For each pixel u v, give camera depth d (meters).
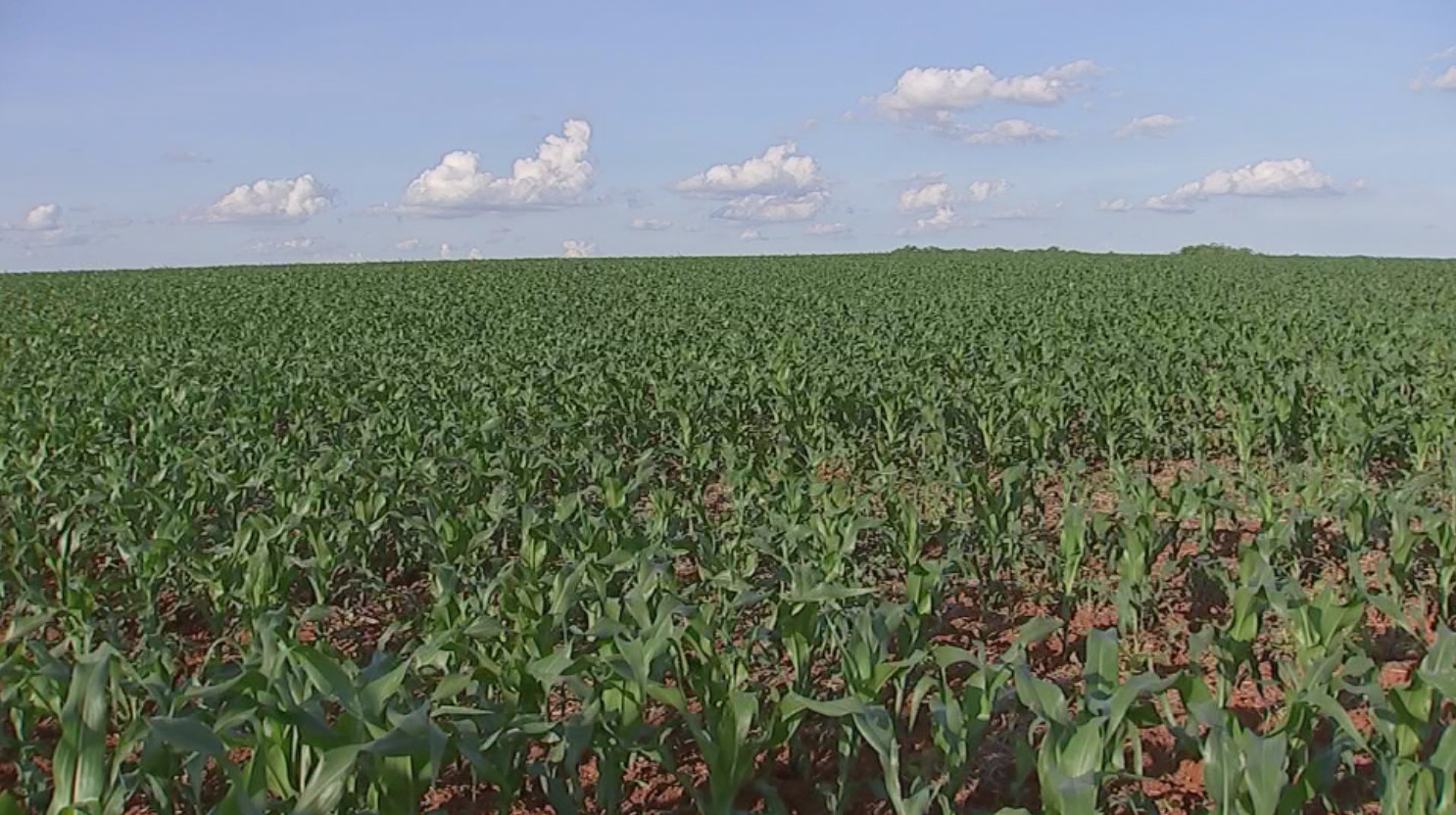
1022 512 9.46
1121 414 13.08
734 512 9.32
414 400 14.20
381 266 65.06
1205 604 7.41
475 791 4.90
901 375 14.55
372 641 7.31
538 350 20.73
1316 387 15.16
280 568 6.78
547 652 5.09
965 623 7.44
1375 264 62.19
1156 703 5.65
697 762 5.37
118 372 17.31
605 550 7.03
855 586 6.93
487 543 8.15
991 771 5.07
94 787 3.62
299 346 23.89
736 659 5.25
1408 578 7.12
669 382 14.86
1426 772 3.91
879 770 5.20
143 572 6.80
